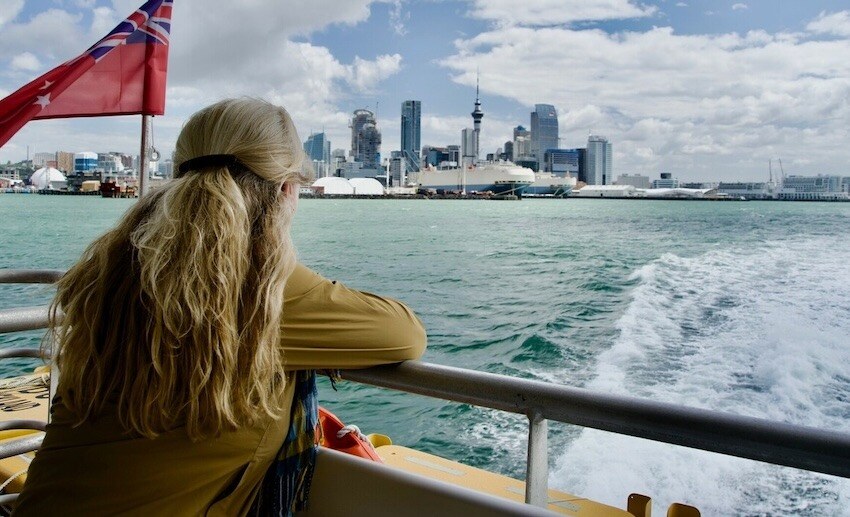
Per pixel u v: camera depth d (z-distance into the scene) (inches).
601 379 306.8
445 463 97.0
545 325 485.7
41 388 141.0
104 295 33.1
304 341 36.4
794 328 385.1
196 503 32.4
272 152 34.8
